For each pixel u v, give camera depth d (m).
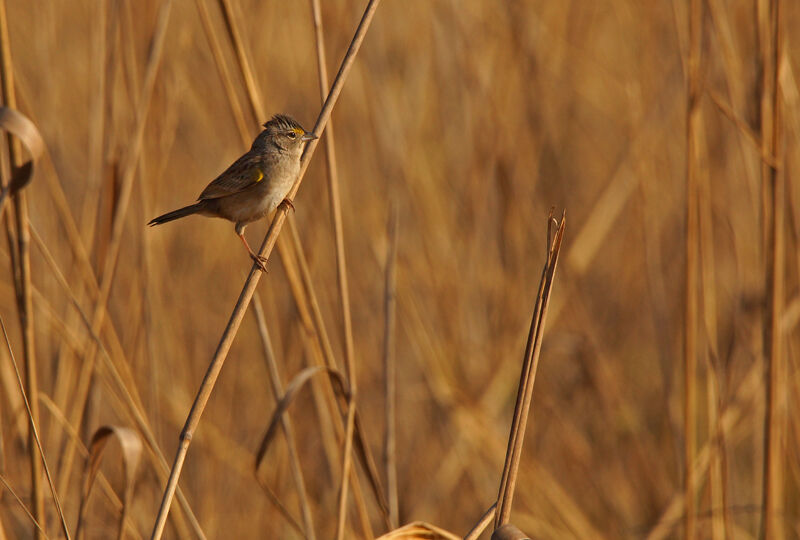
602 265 14.11
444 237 11.86
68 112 12.53
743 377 11.37
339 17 11.58
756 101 8.74
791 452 9.77
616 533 11.23
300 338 11.06
